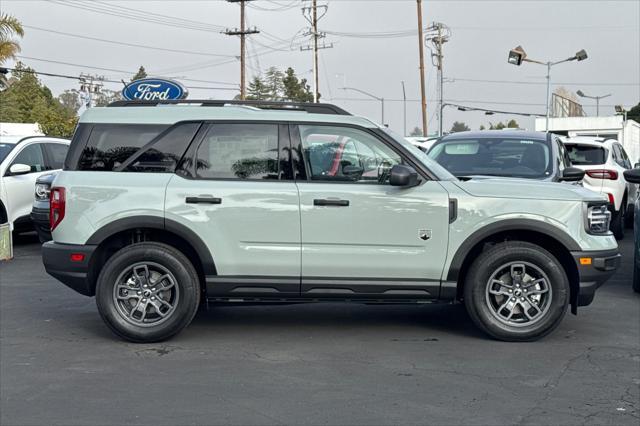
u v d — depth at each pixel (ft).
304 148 21.71
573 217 21.34
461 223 21.26
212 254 21.29
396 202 21.21
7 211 40.98
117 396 17.31
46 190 37.58
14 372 19.17
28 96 215.51
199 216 21.22
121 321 21.38
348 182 21.48
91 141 21.79
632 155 126.62
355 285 21.34
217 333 22.99
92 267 21.58
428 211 21.22
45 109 197.47
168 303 21.53
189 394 17.42
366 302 21.81
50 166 44.42
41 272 34.83
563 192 21.65
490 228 21.26
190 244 21.30
